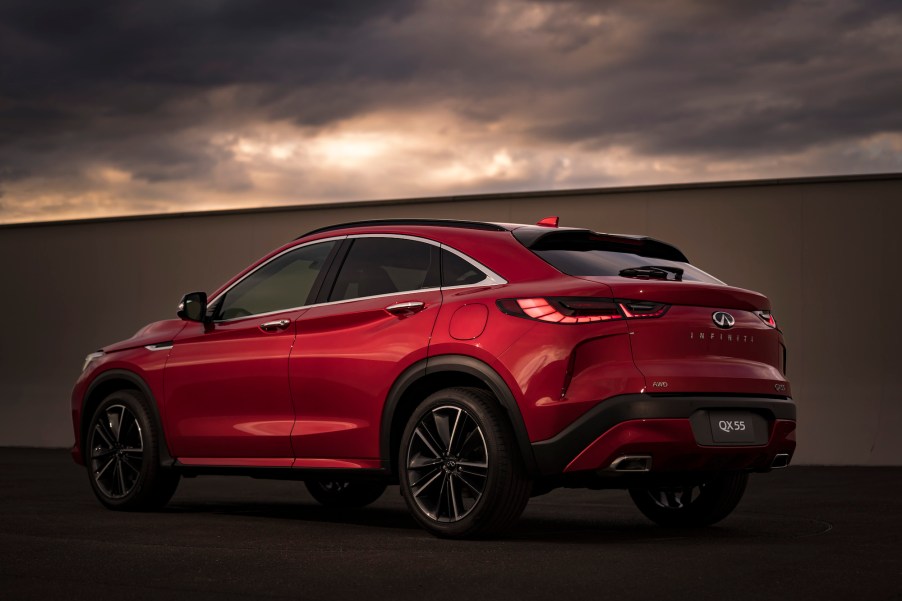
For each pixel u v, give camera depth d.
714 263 11.86
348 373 5.32
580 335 4.66
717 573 3.90
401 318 5.22
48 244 15.41
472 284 5.10
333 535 5.09
